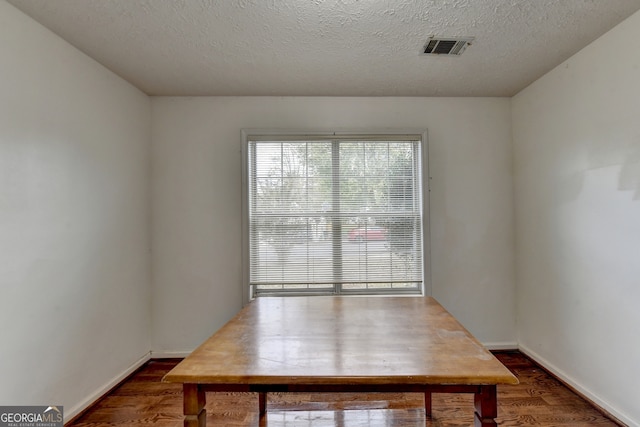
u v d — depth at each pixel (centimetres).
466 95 279
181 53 205
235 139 279
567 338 220
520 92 270
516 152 277
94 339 208
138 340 257
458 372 106
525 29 180
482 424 106
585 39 192
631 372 173
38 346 168
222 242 278
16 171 157
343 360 116
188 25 174
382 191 281
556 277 230
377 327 152
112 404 208
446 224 282
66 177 188
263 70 229
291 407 200
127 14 164
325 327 153
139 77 239
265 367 111
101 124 218
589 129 199
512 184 283
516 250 280
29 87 164
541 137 244
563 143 221
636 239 169
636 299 170
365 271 279
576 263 211
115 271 230
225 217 279
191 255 278
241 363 114
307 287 285
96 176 212
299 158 280
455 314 281
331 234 279
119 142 237
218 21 170
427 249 278
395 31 181
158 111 277
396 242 280
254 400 210
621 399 179
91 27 175
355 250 279
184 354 274
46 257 174
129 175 248
